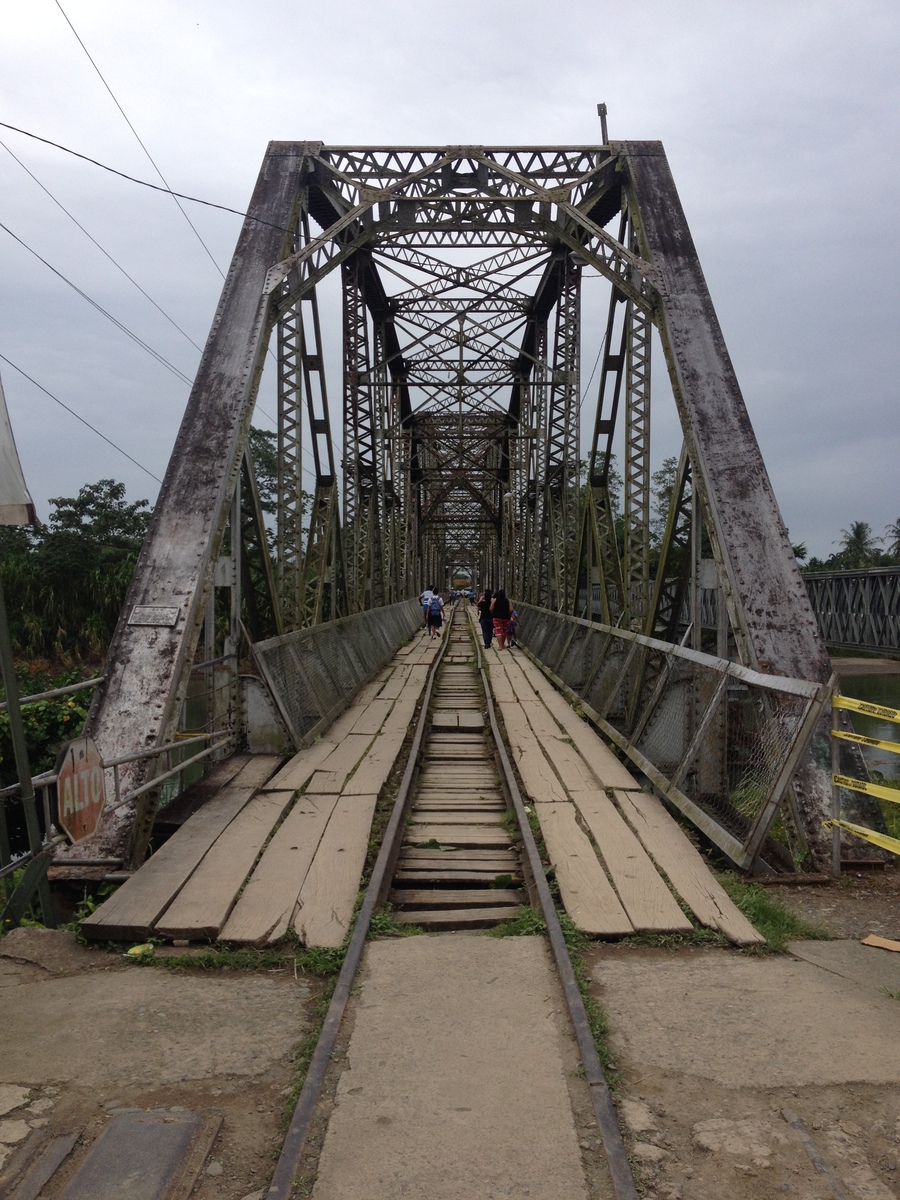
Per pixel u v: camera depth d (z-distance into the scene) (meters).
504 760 8.36
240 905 4.59
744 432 8.35
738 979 3.77
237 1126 2.71
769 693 5.66
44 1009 3.52
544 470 21.02
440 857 5.77
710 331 9.17
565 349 17.55
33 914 4.96
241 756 8.26
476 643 23.48
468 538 69.94
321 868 5.17
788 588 7.38
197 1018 3.44
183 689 6.65
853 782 5.28
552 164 11.20
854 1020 3.37
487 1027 3.28
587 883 4.90
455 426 32.56
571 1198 2.31
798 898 4.98
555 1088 2.84
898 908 4.82
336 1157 2.48
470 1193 2.32
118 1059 3.11
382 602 22.94
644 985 3.70
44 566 25.02
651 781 7.43
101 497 31.34
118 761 5.32
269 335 9.54
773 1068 3.01
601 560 13.54
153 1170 2.46
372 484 19.39
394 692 13.63
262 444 37.38
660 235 9.94
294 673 9.31
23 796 4.64
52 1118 2.73
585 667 12.43
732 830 5.64
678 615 9.84
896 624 15.71
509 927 4.35
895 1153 2.54
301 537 10.77
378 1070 2.96
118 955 4.11
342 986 3.55
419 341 22.14
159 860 5.25
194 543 7.41
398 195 10.70
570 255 17.00
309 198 11.70
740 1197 2.35
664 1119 2.71
